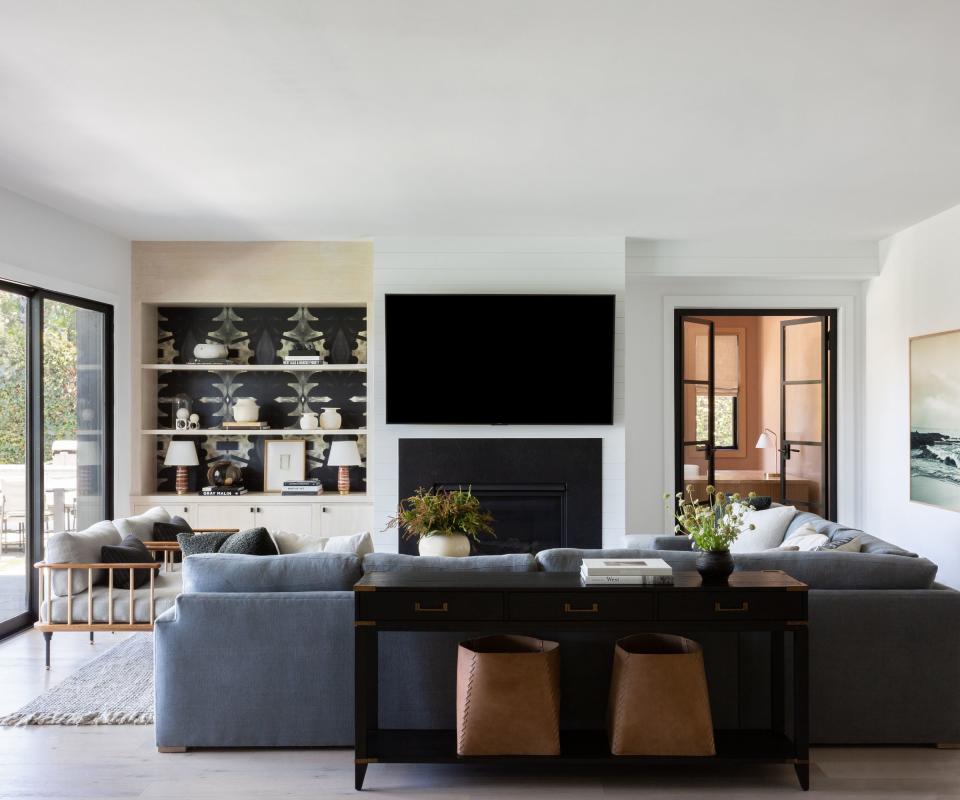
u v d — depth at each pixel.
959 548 5.57
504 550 6.58
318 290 6.72
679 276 6.78
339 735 3.35
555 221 6.00
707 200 5.39
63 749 3.39
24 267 5.22
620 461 6.55
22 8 2.74
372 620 3.01
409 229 6.28
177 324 7.18
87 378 6.11
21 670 4.42
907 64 3.22
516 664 3.02
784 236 6.63
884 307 6.80
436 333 6.46
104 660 4.54
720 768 3.22
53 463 5.62
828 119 3.85
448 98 3.58
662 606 2.99
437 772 3.19
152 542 5.04
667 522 7.37
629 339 7.38
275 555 3.66
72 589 4.41
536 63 3.20
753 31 2.93
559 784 3.08
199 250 6.70
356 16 2.81
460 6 2.74
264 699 3.34
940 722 3.37
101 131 4.00
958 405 5.57
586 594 3.00
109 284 6.35
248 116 3.79
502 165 4.59
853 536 4.09
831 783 3.07
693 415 7.59
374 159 4.47
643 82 3.40
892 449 6.70
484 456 6.55
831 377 7.38
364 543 3.81
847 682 3.36
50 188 5.04
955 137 4.12
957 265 5.59
